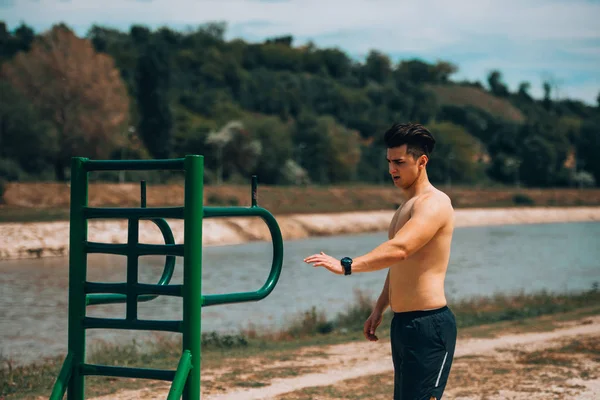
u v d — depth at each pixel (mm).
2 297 25281
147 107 102562
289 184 106812
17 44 141875
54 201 62781
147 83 103562
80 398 4004
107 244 3986
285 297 24250
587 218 116062
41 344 16000
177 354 11234
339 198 96438
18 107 71062
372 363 10203
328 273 33344
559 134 167125
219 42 194875
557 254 47094
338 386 8500
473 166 148500
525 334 12688
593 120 189625
